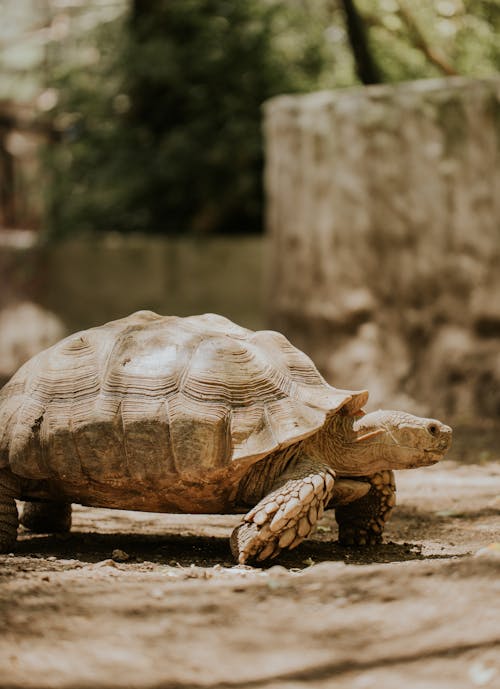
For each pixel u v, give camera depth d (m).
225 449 4.50
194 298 18.30
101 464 4.58
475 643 3.06
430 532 5.76
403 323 11.93
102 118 19.89
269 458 4.65
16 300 19.81
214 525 6.01
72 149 20.23
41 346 19.44
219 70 18.69
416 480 7.75
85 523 6.00
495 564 3.85
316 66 18.53
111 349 4.81
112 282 18.91
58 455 4.64
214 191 18.89
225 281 18.06
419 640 3.15
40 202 22.89
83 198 19.89
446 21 14.98
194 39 19.08
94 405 4.64
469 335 11.34
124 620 3.47
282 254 13.46
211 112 18.88
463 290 11.38
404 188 11.86
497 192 11.06
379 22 14.88
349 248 12.44
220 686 2.85
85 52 21.30
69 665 3.00
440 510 6.49
